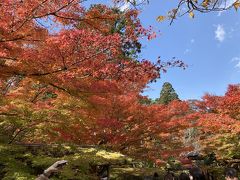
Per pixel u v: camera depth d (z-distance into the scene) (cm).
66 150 834
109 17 673
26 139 949
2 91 931
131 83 1130
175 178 892
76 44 619
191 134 2077
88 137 1064
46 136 969
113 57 651
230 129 1497
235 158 1683
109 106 1070
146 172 1298
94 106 817
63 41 611
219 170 1374
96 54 641
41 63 649
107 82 716
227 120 1499
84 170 752
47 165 700
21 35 634
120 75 654
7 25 604
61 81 677
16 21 608
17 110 754
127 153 1249
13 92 920
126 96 1126
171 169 1505
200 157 1634
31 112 760
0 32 602
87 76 671
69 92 726
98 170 1096
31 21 629
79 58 639
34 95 938
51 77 673
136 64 652
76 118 803
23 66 654
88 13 674
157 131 1243
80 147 936
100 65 645
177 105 1337
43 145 832
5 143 754
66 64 648
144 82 1124
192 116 1438
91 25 691
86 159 751
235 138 1614
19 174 620
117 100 1088
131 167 1554
